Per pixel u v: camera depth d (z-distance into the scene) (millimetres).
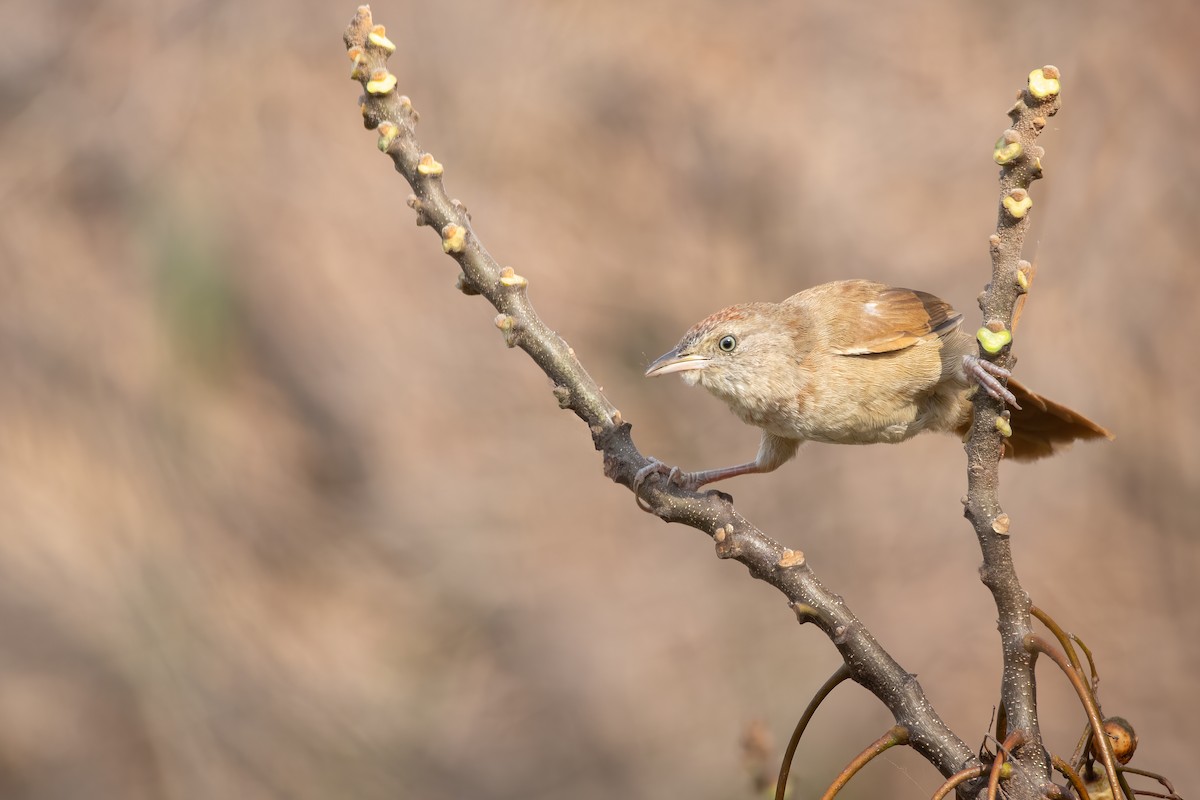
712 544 14328
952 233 14414
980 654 12367
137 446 14625
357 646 14008
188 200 15133
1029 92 3580
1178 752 11984
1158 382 13383
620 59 16062
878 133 15133
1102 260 13773
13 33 15930
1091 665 3799
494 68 16156
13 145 15523
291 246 15297
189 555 14242
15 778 13016
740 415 6691
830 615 3904
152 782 13094
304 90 15930
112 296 15031
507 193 15523
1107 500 13297
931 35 15430
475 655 14000
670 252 15133
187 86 15766
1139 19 14430
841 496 13477
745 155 15305
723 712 13016
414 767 13258
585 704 13406
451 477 14867
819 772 12000
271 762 13109
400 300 15492
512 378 15352
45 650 13641
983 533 3805
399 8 16391
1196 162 13922
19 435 14484
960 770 3689
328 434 15062
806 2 16031
